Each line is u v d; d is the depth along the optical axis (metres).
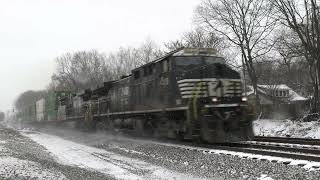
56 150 19.23
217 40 42.47
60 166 12.52
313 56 30.86
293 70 56.41
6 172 10.87
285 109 40.22
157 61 20.16
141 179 10.38
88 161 14.53
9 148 18.48
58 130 43.12
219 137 16.86
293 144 17.75
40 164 12.91
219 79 17.45
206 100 17.11
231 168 11.35
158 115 20.67
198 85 17.19
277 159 12.16
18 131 43.25
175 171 11.52
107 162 13.98
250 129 17.52
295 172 10.15
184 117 17.98
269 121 32.31
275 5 32.72
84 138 26.83
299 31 31.73
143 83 22.27
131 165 12.97
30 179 9.81
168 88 18.98
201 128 16.84
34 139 28.45
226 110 17.25
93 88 35.81
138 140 22.11
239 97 17.67
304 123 27.27
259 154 13.61
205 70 17.42
